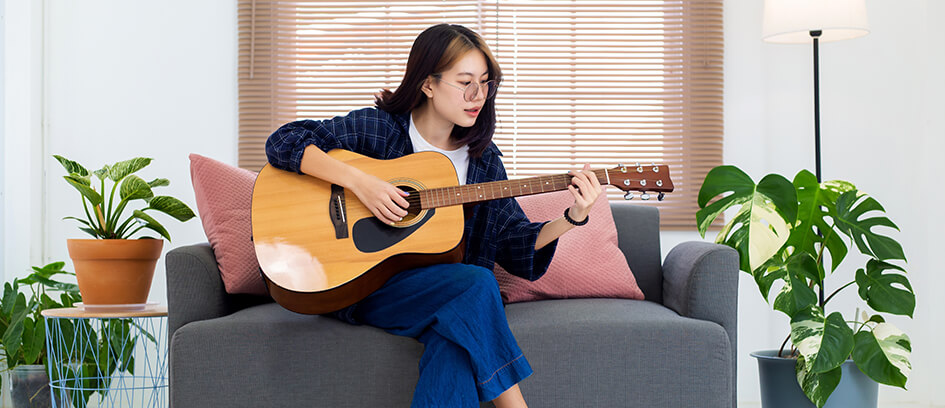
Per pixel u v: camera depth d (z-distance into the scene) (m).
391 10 3.12
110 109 3.07
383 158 2.02
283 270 1.75
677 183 3.08
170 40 3.08
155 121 3.08
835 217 2.41
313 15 3.12
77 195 3.07
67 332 2.61
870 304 2.28
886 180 3.07
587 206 1.86
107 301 2.29
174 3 3.09
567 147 3.11
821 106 3.08
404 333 1.85
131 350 2.70
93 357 2.64
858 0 2.64
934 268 3.03
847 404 2.24
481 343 1.71
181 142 3.08
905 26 3.09
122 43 3.08
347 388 1.89
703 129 3.07
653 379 1.91
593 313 2.01
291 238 1.80
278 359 1.88
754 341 3.04
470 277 1.76
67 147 3.07
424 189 1.88
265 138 3.06
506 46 3.12
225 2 3.10
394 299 1.86
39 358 2.68
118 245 2.29
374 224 1.83
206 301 2.01
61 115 3.07
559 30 3.13
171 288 1.99
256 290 2.16
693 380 1.91
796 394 2.29
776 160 3.09
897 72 3.08
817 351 2.12
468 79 1.96
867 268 2.36
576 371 1.91
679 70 3.11
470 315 1.72
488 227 2.05
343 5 3.11
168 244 3.06
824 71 3.09
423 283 1.81
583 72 3.13
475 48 1.98
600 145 3.08
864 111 3.08
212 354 1.88
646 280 2.63
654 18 3.14
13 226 2.99
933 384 3.02
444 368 1.71
